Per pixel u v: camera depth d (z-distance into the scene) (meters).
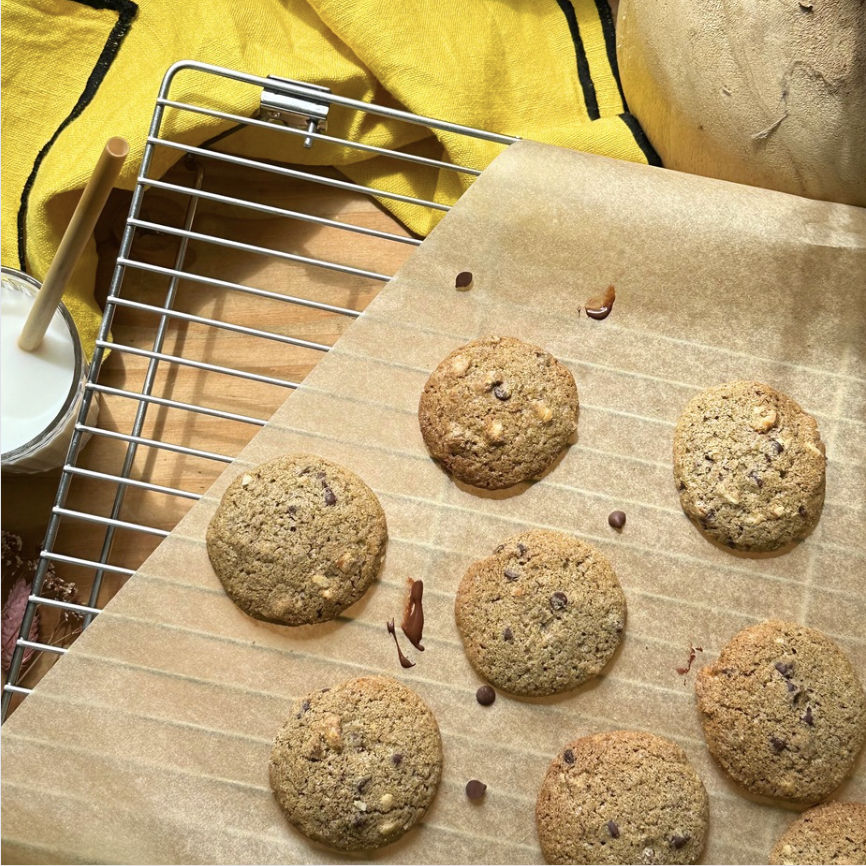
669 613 0.42
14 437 0.46
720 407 0.43
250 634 0.41
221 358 0.50
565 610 0.41
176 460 0.49
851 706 0.41
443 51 0.49
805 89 0.41
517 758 0.41
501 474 0.42
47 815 0.39
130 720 0.40
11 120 0.48
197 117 0.47
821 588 0.42
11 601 0.46
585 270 0.44
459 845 0.40
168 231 0.45
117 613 0.41
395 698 0.40
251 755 0.40
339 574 0.41
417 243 0.45
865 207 0.44
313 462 0.42
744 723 0.40
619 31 0.47
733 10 0.41
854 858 0.39
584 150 0.48
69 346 0.46
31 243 0.48
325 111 0.45
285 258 0.45
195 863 0.39
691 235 0.44
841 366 0.44
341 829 0.39
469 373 0.43
